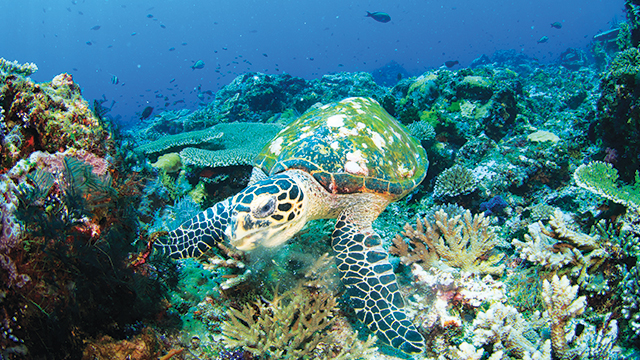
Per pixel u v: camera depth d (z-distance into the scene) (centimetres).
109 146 76
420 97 213
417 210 132
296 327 73
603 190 90
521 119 192
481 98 189
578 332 74
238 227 75
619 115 110
